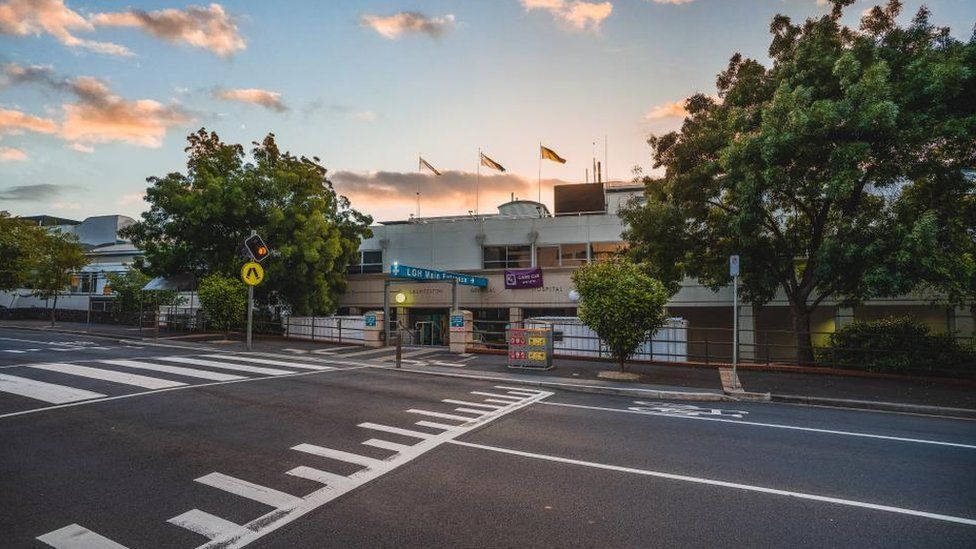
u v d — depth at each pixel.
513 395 11.37
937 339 14.19
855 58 14.01
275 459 6.42
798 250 16.78
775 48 17.03
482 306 28.52
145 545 4.18
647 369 15.68
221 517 4.73
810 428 8.66
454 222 31.09
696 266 18.19
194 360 15.20
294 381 12.21
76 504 4.97
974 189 13.55
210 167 26.36
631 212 18.61
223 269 25.80
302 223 26.53
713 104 18.33
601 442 7.52
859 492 5.64
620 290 13.84
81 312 35.72
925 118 12.40
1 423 7.80
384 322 22.05
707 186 16.70
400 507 5.04
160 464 6.15
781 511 5.09
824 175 13.91
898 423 9.20
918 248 11.82
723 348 24.73
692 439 7.79
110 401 9.37
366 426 8.14
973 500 5.44
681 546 4.32
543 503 5.20
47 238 30.75
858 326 15.47
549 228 29.58
